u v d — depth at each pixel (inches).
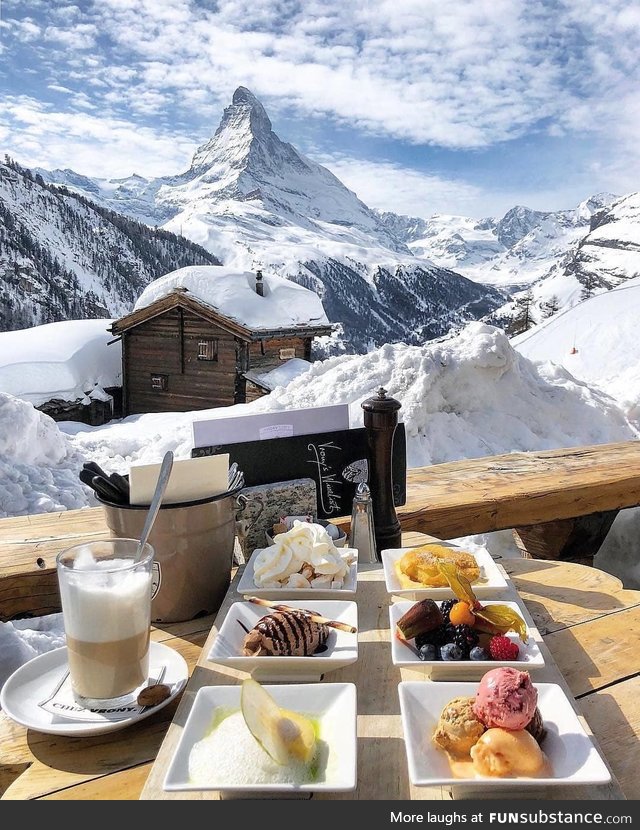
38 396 354.6
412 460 82.0
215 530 27.8
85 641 21.0
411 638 23.7
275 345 364.5
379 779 18.2
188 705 21.1
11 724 21.7
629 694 22.7
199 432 34.1
